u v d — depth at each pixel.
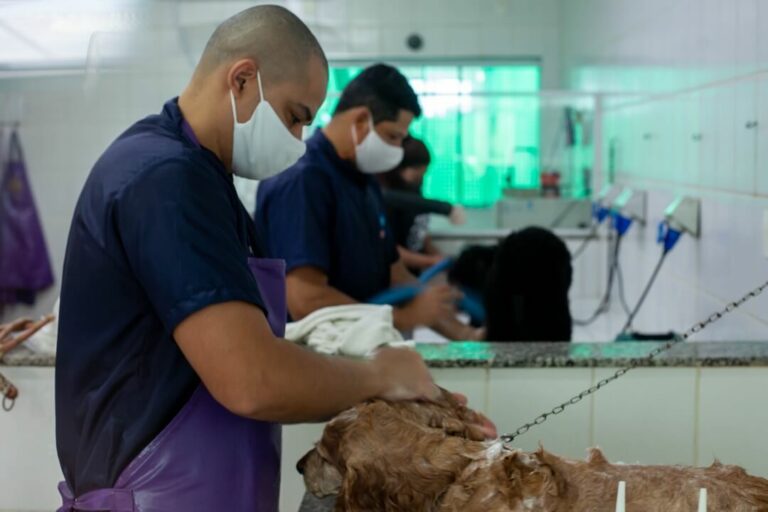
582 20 4.57
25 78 3.54
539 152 4.21
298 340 1.72
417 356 1.34
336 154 2.07
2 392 1.78
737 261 2.08
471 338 2.26
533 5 5.40
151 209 1.07
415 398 1.27
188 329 1.05
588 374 1.74
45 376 1.79
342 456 1.13
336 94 3.54
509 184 4.21
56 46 2.99
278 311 1.31
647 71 3.04
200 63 1.23
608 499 0.99
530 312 2.10
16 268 3.80
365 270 2.15
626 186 3.34
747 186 2.01
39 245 3.79
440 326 2.28
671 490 0.98
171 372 1.13
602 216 3.48
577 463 1.05
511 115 4.19
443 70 5.44
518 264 2.09
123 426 1.15
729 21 2.13
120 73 3.44
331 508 1.40
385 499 1.09
